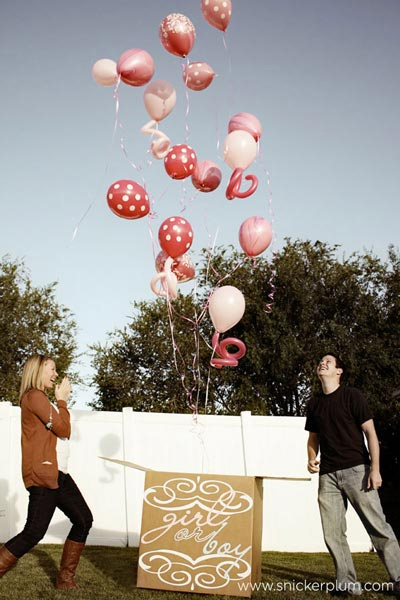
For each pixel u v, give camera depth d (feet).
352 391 13.87
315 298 55.01
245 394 53.42
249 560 12.83
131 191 15.29
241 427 27.63
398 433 45.73
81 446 27.63
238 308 15.24
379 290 56.75
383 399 50.85
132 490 27.09
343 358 51.72
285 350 51.90
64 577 13.96
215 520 13.19
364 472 13.43
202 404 54.80
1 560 12.76
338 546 13.57
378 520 13.19
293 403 54.60
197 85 16.80
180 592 13.37
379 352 51.90
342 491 13.71
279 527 26.61
